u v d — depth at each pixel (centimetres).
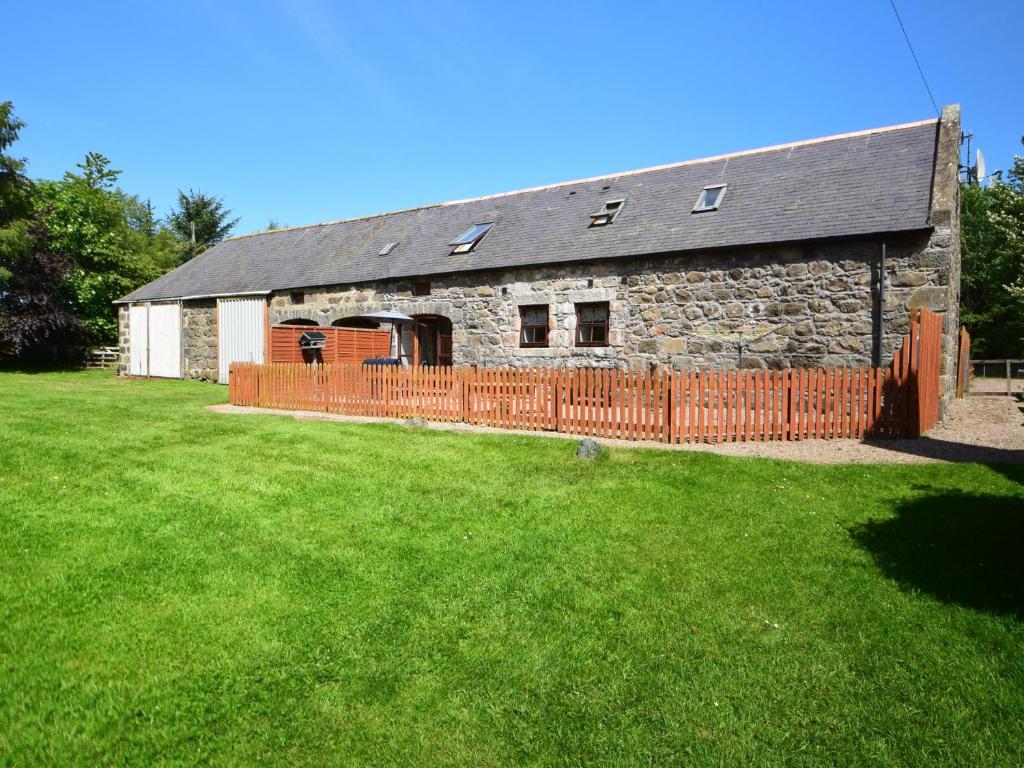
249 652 308
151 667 293
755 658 311
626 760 245
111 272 3030
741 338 1181
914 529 474
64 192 2947
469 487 594
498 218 1705
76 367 2639
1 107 2294
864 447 789
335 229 2111
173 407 1152
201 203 4475
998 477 611
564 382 912
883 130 1330
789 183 1294
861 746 251
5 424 834
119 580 373
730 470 662
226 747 247
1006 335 2955
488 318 1482
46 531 437
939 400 1000
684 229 1290
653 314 1270
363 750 248
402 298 1617
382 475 632
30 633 314
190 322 2062
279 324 1862
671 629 338
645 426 853
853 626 339
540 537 466
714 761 244
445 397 1012
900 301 1046
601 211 1496
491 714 270
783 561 424
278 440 795
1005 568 400
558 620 347
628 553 438
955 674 295
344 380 1102
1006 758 243
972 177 1675
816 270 1114
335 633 328
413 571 404
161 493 539
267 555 420
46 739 246
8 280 2423
